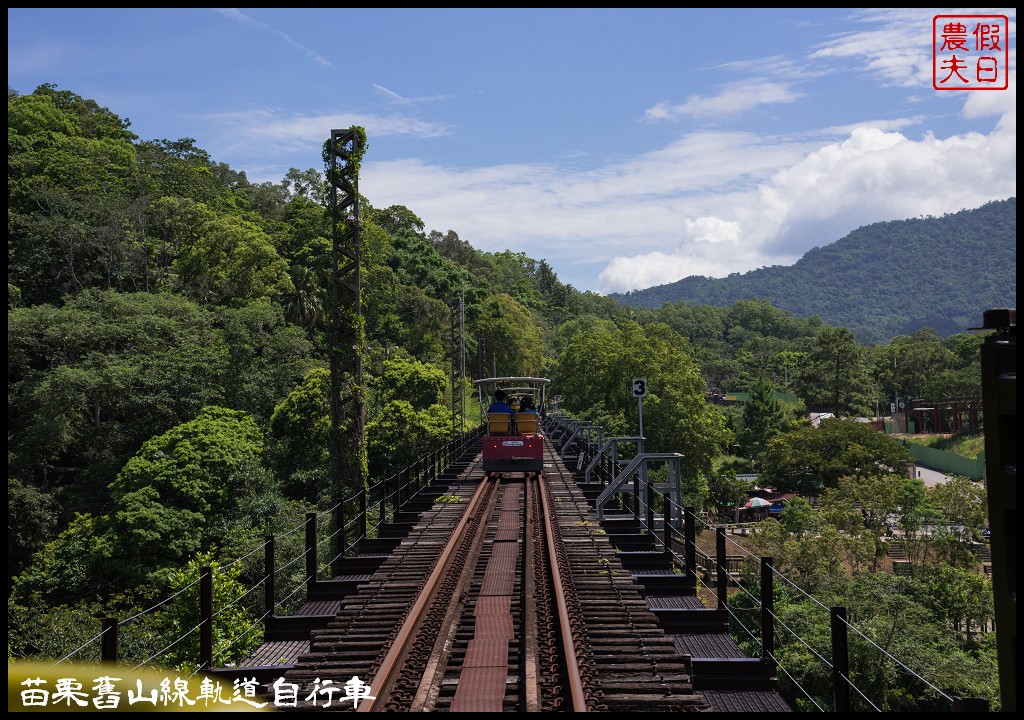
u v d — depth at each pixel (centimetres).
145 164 8625
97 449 4094
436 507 1753
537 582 1033
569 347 6738
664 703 626
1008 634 434
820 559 3506
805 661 2464
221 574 1864
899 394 12244
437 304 8319
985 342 464
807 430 7406
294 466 4341
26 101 7819
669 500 1366
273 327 5381
